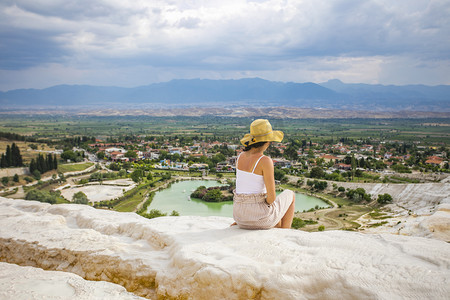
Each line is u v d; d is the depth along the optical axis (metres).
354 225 59.25
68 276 5.55
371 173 122.69
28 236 8.13
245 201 6.98
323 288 4.80
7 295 4.79
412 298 4.17
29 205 12.16
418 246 5.23
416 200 75.00
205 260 5.62
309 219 65.94
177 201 84.94
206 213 73.12
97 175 111.31
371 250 5.30
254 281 5.12
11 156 112.94
